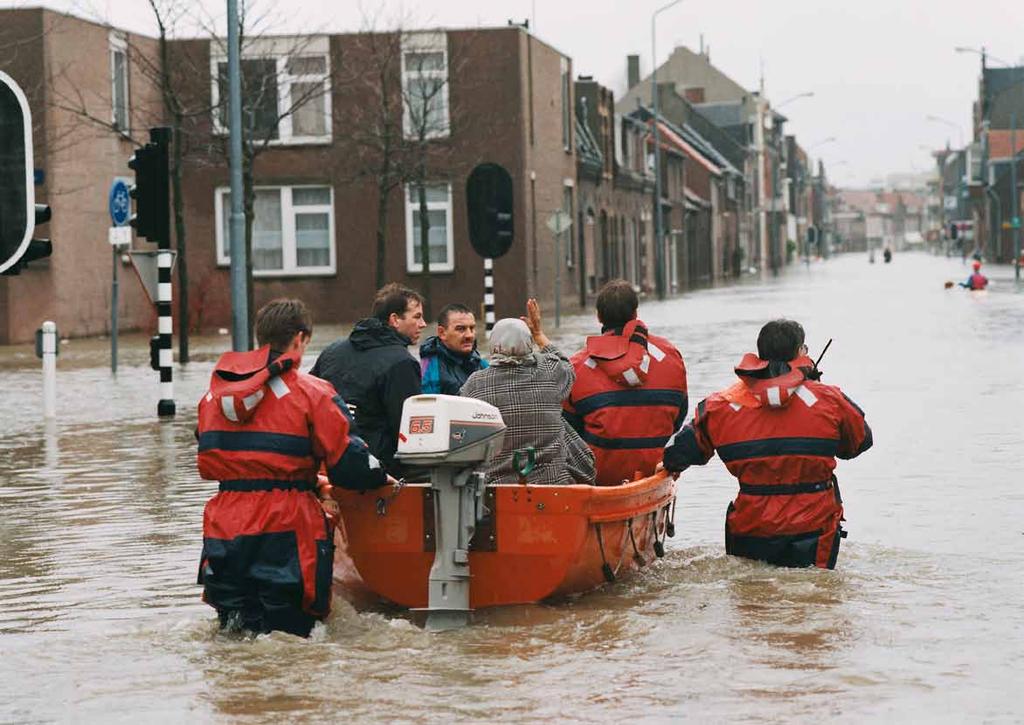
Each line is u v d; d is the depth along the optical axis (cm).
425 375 1164
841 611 955
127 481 1583
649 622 938
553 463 1040
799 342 1087
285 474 905
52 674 843
